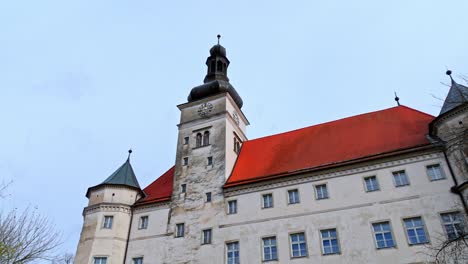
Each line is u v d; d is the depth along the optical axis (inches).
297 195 1373.0
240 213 1414.9
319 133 1663.4
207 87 1942.7
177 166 1700.3
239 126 1941.4
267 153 1683.1
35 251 940.6
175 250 1439.5
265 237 1321.4
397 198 1222.3
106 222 1578.5
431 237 1116.5
